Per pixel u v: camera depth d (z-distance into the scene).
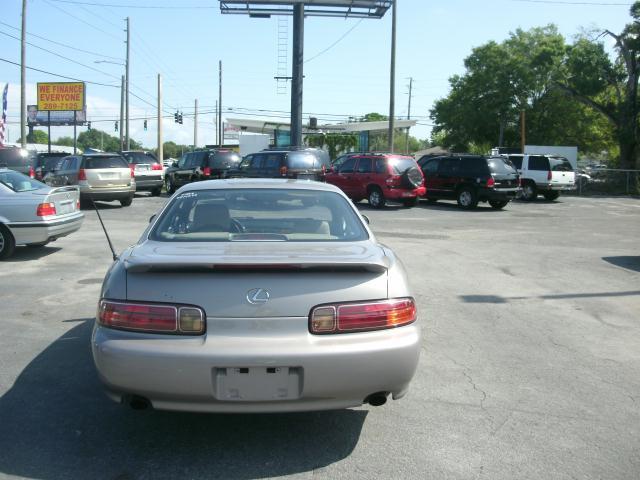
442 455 3.74
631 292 8.33
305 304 3.46
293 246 4.00
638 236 14.46
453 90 51.91
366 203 22.62
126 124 44.84
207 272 3.47
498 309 7.34
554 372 5.23
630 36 36.12
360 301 3.53
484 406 4.50
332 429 4.08
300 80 34.88
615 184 34.06
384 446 3.85
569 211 21.53
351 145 58.59
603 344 6.05
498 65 48.12
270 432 4.02
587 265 10.41
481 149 52.75
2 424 4.11
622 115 37.03
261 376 3.37
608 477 3.51
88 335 6.10
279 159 20.94
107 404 4.43
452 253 11.45
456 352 5.71
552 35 48.53
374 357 3.44
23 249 11.39
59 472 3.50
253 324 3.42
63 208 11.04
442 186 22.17
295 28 34.66
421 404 4.52
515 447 3.86
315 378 3.37
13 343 5.84
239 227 4.39
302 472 3.52
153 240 4.21
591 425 4.20
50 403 4.45
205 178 24.62
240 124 45.91
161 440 3.89
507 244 12.81
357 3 33.97
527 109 48.34
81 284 8.43
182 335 3.41
